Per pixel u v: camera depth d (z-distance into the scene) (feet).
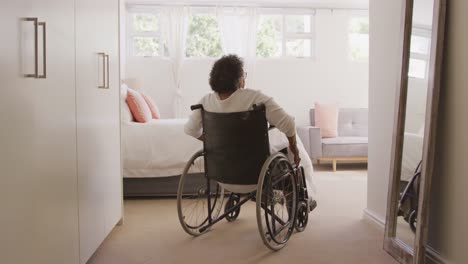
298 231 8.34
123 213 8.93
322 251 7.22
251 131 7.10
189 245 7.53
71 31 5.51
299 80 19.10
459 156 5.67
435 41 5.90
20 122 4.01
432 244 6.38
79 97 5.87
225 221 9.09
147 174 10.98
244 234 8.18
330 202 11.01
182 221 7.72
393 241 6.97
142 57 18.45
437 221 6.24
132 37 18.66
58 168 5.02
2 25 3.66
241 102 7.23
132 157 10.91
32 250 4.29
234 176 7.38
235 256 6.98
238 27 18.53
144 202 10.94
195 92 18.70
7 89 3.75
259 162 7.22
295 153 7.99
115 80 8.20
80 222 5.90
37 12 4.38
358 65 19.29
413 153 6.66
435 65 5.86
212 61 18.67
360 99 19.39
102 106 7.20
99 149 6.97
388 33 8.21
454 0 5.73
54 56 4.87
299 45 19.25
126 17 18.43
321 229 8.55
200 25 18.76
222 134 7.27
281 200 7.67
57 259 4.99
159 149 10.99
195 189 11.19
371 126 9.05
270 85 19.01
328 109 17.61
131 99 11.56
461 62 5.58
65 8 5.26
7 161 3.76
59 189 5.06
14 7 3.88
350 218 9.41
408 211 6.68
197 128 8.11
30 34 4.24
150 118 12.17
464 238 5.58
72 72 5.56
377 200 8.73
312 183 10.67
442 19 5.84
